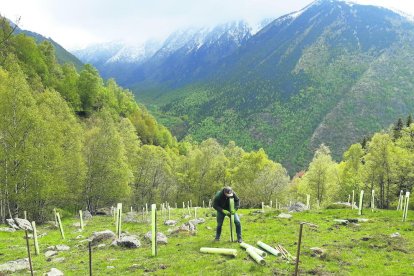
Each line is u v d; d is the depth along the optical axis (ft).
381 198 225.15
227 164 386.32
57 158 162.50
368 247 62.69
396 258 55.83
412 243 65.72
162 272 50.78
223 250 58.08
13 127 148.15
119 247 70.08
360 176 243.19
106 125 241.35
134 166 303.48
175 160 419.95
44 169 156.25
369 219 95.50
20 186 153.69
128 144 308.19
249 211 147.74
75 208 239.30
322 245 64.44
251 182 327.47
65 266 58.59
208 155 367.86
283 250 59.26
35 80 343.46
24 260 62.90
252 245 64.85
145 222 129.49
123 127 332.39
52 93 227.40
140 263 56.95
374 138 225.76
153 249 61.36
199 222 101.81
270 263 52.31
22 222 128.16
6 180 145.38
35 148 151.12
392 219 95.20
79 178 200.23
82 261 61.11
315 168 288.51
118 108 531.50
